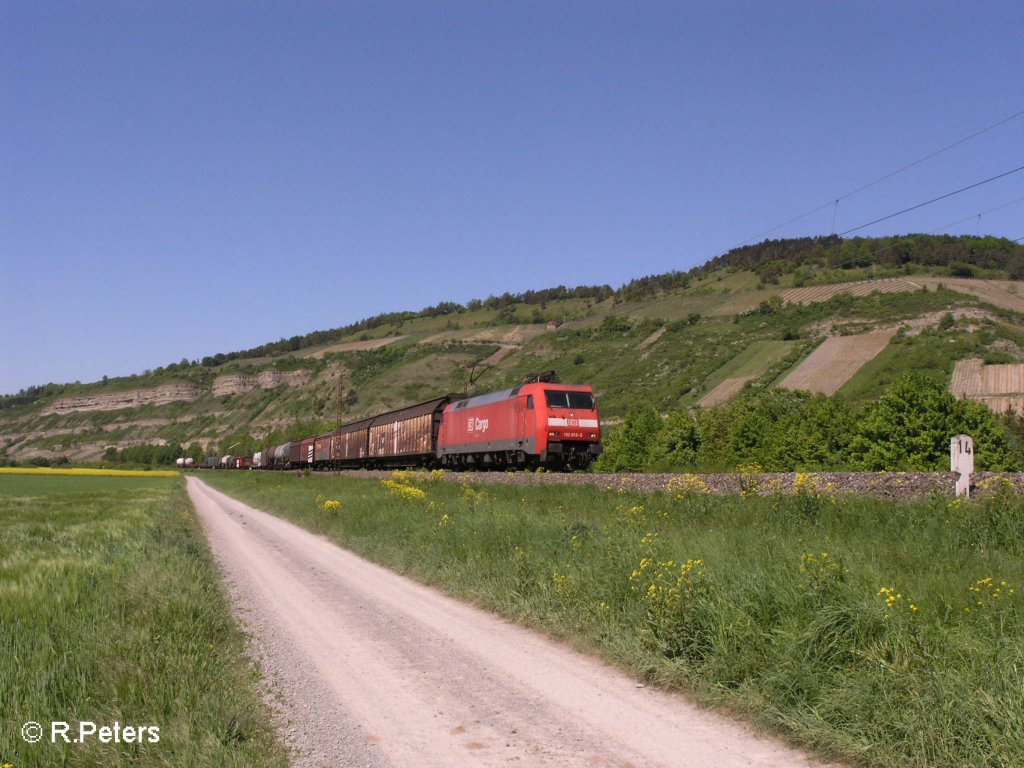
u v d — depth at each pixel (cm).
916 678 557
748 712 623
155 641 798
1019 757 463
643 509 1596
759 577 804
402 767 539
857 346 8656
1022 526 992
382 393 14062
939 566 859
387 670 791
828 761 534
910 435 3559
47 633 784
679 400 8725
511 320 18662
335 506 2530
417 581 1359
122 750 536
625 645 795
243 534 2358
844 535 1131
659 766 529
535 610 993
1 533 2089
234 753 538
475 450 3772
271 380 18412
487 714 649
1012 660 550
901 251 12688
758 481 1811
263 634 964
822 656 641
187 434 18362
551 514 1700
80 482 8138
